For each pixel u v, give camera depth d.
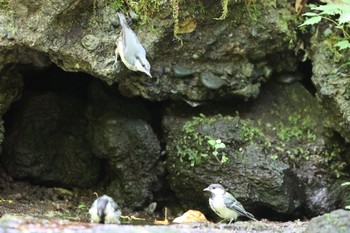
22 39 10.72
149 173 12.21
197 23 11.66
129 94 12.09
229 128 11.98
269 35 12.03
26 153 12.40
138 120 12.21
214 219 12.11
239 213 10.53
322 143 12.42
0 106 11.69
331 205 12.13
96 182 12.84
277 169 11.66
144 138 12.12
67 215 11.04
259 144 12.05
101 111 12.38
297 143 12.43
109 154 12.13
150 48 11.41
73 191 12.73
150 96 11.88
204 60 11.95
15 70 11.68
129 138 12.12
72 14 10.92
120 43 10.79
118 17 11.11
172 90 11.94
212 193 10.52
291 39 12.19
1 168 12.42
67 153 12.71
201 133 11.89
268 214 11.89
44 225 8.26
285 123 12.69
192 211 11.32
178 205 12.41
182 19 11.52
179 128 12.14
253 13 11.88
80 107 12.90
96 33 11.08
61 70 12.82
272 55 12.38
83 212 11.57
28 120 12.52
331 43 12.09
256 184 11.63
